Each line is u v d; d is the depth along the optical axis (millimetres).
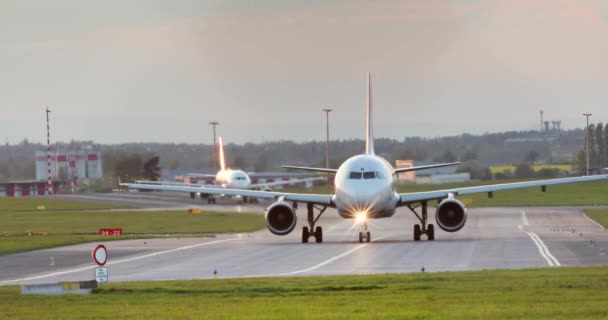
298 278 142750
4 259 198125
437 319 95250
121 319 100562
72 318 102000
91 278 157375
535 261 168500
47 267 178750
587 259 170875
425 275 142125
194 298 118625
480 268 157750
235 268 167250
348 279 139000
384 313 100000
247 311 104438
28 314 105938
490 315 97250
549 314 97375
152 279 152000
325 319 96688
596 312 98125
